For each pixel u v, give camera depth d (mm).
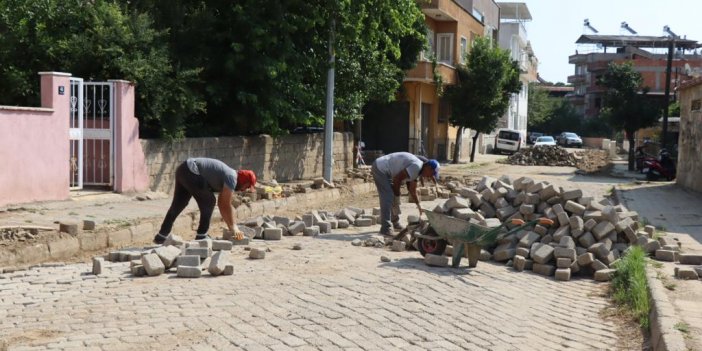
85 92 14938
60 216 11891
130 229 11211
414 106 37281
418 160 11539
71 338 5844
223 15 19203
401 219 14344
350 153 26656
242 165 19594
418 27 32094
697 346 5680
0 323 6285
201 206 10320
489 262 9953
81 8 15844
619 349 6203
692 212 17281
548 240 10070
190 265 8383
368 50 24328
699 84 23094
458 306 7258
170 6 18359
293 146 22328
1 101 15750
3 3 15750
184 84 16734
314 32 21062
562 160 41438
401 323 6500
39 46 15344
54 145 13383
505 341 6203
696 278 8500
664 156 30312
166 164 16562
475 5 48250
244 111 19484
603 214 10070
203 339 5844
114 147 14883
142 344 5707
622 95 36844
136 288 7594
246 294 7332
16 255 9133
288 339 5883
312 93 21641
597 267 9297
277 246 10656
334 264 9125
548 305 7699
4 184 12359
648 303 7273
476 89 39094
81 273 8430
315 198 18141
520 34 67188
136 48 15750
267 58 18953
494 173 32750
